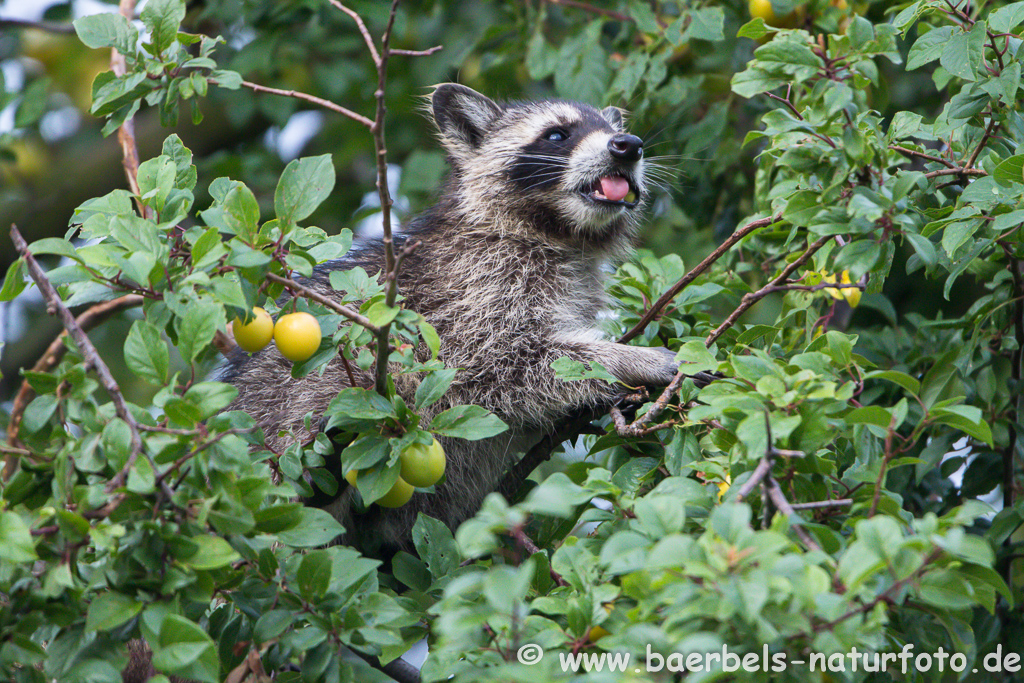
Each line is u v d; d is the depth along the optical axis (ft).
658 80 33.40
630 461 21.93
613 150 32.32
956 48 21.80
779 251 27.55
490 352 30.55
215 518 15.83
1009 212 20.99
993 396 24.29
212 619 18.30
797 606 12.87
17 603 15.96
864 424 18.53
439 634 17.95
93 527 15.31
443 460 20.25
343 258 31.60
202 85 22.09
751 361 17.35
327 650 17.10
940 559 13.85
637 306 27.81
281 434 23.93
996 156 22.59
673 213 42.11
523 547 21.07
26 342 42.55
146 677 23.85
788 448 16.89
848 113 21.48
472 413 19.98
